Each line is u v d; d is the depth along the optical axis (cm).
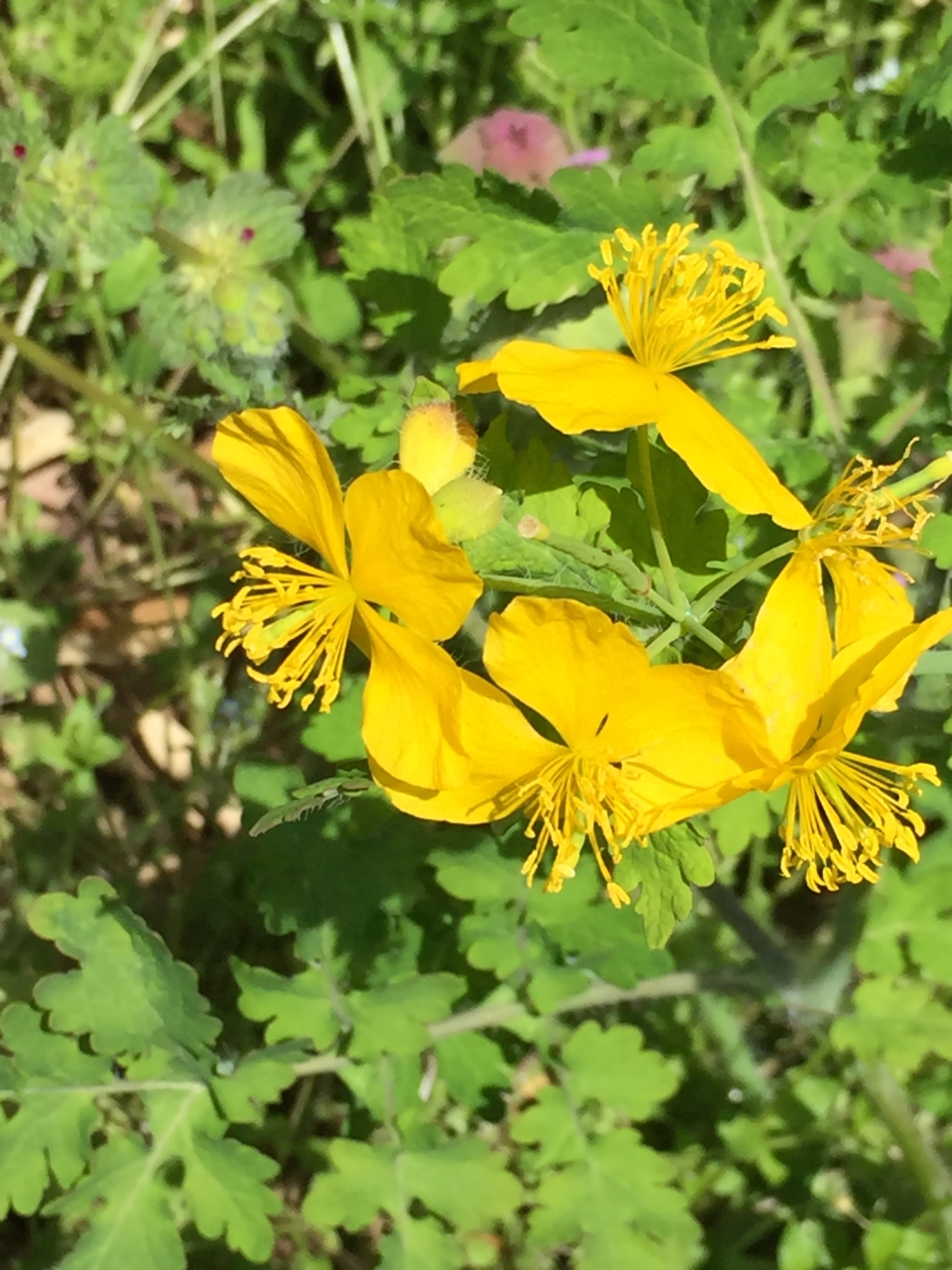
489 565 9
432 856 13
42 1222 16
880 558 13
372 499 9
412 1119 13
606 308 13
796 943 16
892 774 13
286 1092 16
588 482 10
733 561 12
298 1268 15
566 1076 13
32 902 16
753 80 16
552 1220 12
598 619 8
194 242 13
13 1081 12
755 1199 15
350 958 14
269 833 13
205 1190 12
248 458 10
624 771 9
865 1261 14
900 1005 13
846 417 15
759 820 12
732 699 9
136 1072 13
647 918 9
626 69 12
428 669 9
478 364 9
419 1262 12
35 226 13
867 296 15
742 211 14
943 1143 15
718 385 15
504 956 13
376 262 13
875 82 17
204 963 17
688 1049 16
